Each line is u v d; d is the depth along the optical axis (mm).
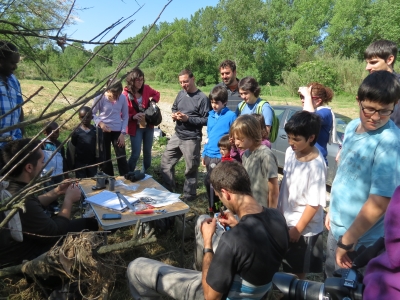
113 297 2930
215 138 4332
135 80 5062
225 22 45469
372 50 2789
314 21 47062
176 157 5113
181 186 5660
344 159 2213
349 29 41531
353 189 2119
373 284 1312
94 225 3367
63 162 4844
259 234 1733
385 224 1268
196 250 3018
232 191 1869
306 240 2719
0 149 2951
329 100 3738
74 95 15695
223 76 4793
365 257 1751
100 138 4891
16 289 2891
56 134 4512
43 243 2834
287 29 49969
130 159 5441
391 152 1909
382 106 1867
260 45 45625
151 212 3129
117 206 3205
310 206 2578
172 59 43656
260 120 3455
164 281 2340
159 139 8141
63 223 2928
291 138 2557
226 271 1709
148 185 3861
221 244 1738
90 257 2254
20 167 2623
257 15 44844
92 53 1556
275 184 2836
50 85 18297
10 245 2693
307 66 26531
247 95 4059
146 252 3594
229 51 45938
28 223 2637
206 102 4805
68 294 2504
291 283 1668
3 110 3131
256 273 1730
